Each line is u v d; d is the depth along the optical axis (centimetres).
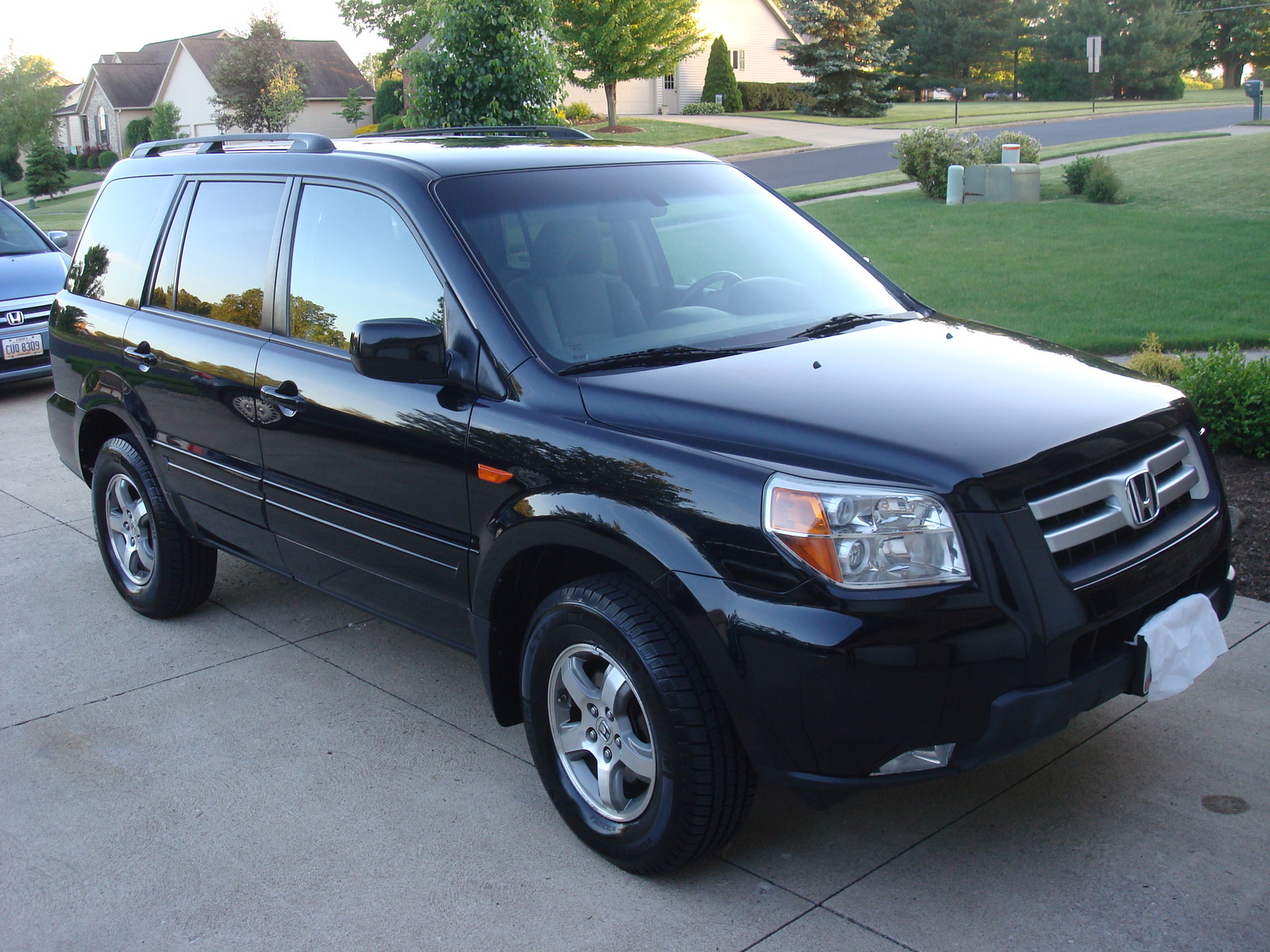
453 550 328
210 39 6000
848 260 409
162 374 438
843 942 268
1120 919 270
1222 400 582
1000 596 247
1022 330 903
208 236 430
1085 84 6028
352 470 357
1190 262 1191
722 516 260
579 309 330
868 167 2639
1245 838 300
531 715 314
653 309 346
